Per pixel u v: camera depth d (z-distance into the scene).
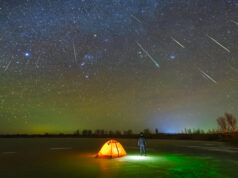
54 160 15.52
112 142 17.39
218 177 9.30
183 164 12.98
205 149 24.17
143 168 11.55
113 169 11.32
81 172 10.61
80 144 38.06
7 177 9.81
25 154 20.31
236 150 22.75
